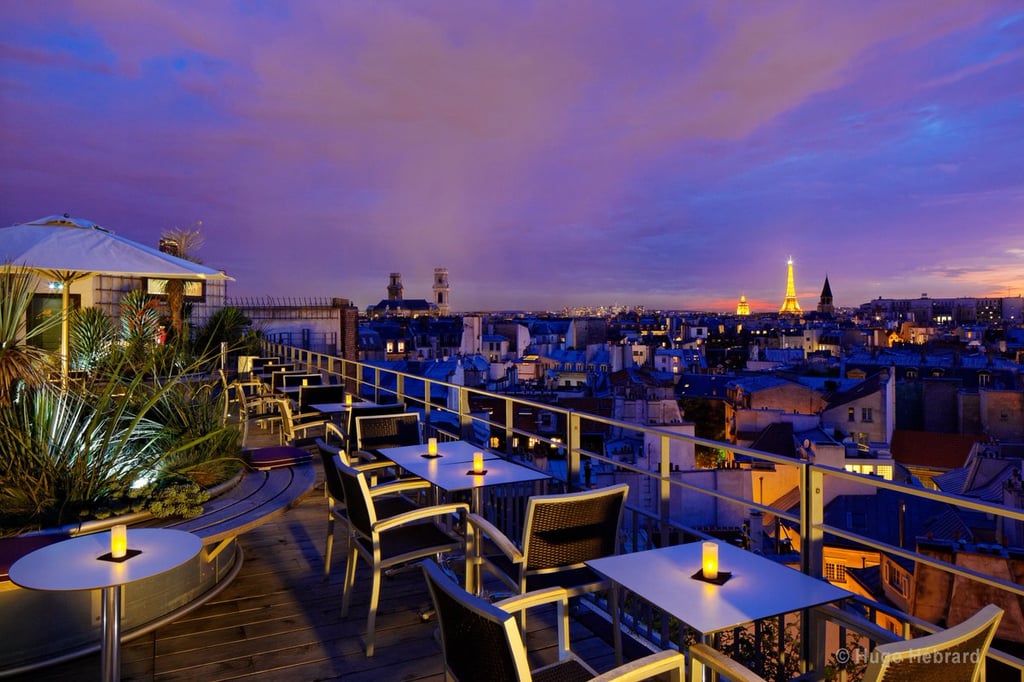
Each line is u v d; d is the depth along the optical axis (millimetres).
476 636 2102
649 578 2736
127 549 3006
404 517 4086
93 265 6031
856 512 28422
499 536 3738
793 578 2738
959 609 14695
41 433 4508
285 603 4734
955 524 24453
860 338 178625
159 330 12492
